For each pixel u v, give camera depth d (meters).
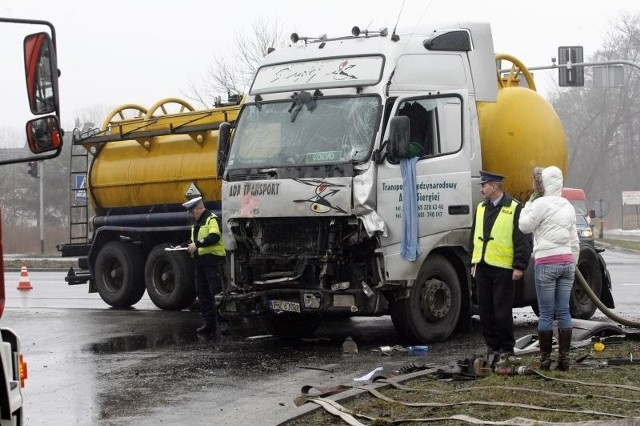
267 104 13.22
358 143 12.38
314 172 12.42
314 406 8.43
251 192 12.80
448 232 12.77
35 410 9.03
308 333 14.08
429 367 10.34
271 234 12.84
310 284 12.63
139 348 13.00
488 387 9.01
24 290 24.11
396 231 12.38
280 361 11.68
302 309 12.59
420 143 12.73
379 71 12.67
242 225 13.01
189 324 15.83
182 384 10.20
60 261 37.06
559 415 7.82
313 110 12.84
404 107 12.76
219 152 13.50
